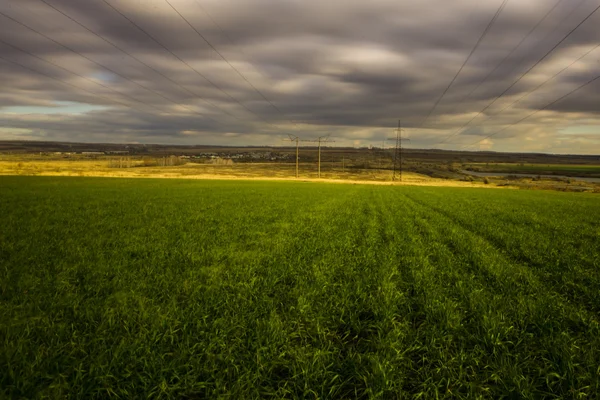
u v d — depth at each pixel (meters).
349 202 45.25
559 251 16.97
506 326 7.82
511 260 15.16
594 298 9.98
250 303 8.91
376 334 7.88
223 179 102.62
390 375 5.83
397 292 10.02
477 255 15.17
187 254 14.44
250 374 5.85
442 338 7.20
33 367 5.67
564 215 34.75
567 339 7.18
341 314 8.50
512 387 5.71
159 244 16.33
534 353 6.86
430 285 10.77
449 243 18.89
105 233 19.11
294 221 25.88
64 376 5.49
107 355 6.17
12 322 7.32
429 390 5.68
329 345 6.92
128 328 7.34
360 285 10.61
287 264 13.10
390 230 22.19
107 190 51.47
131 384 5.46
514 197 62.28
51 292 9.47
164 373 5.80
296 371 6.03
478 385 5.70
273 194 53.94
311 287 10.26
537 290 10.73
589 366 6.19
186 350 6.36
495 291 10.77
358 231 22.16
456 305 9.05
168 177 106.88
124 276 11.07
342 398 5.59
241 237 19.11
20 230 19.08
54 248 15.17
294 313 8.48
